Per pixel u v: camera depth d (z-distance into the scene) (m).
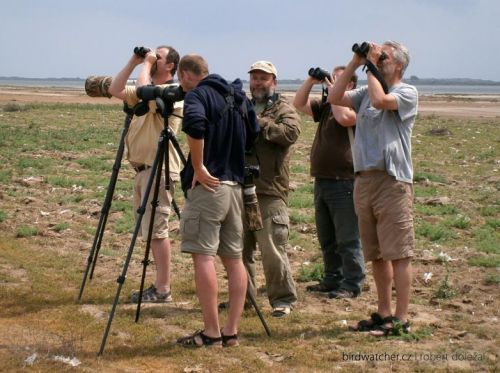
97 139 55.59
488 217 28.88
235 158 13.88
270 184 15.82
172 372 12.79
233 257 14.09
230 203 13.78
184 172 13.88
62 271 19.59
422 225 26.03
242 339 14.59
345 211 17.36
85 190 33.06
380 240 14.33
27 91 197.38
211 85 13.65
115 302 13.84
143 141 16.70
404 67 14.36
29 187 33.38
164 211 16.94
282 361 13.31
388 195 14.12
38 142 51.81
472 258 21.73
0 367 12.62
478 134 69.38
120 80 15.84
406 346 14.06
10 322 15.30
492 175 41.34
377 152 14.12
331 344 14.18
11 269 19.67
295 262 21.83
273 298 16.36
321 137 17.38
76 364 12.94
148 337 14.49
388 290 14.94
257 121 14.60
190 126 13.02
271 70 16.02
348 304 17.12
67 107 95.25
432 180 38.59
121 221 26.06
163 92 14.68
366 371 12.77
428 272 20.19
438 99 196.62
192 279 19.20
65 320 15.50
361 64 14.30
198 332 14.17
